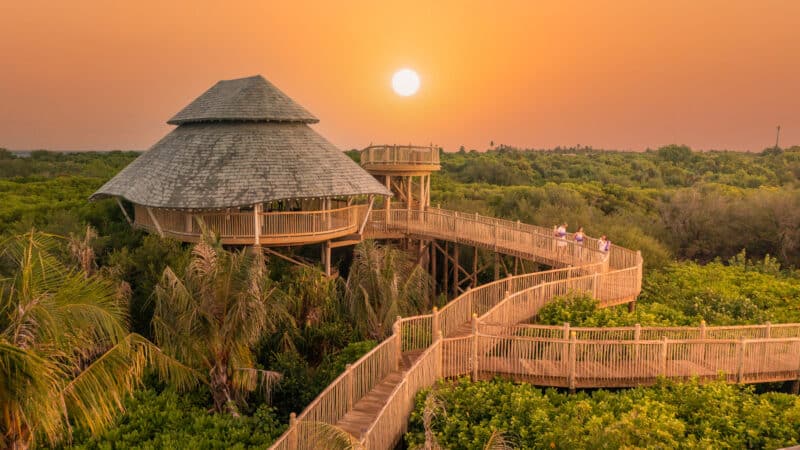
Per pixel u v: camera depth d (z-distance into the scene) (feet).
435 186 193.47
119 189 88.89
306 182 80.84
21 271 31.37
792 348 48.42
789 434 37.83
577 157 321.73
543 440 35.78
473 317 47.65
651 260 107.76
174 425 46.85
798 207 129.08
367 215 92.84
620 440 32.94
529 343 47.32
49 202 120.47
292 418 33.32
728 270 97.66
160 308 49.44
